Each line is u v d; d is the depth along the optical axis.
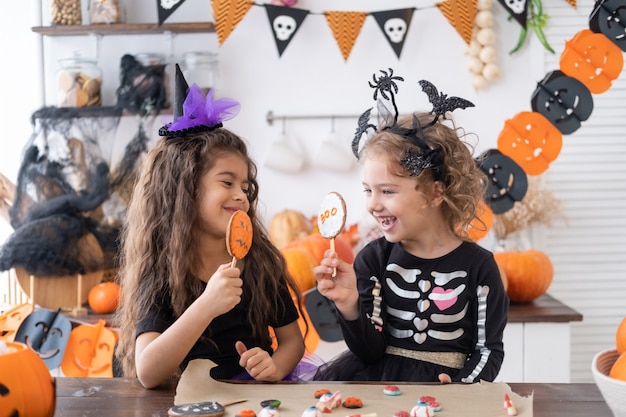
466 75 3.02
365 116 1.67
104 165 2.79
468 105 1.64
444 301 1.64
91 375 2.53
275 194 3.07
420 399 1.18
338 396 1.17
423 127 1.63
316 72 3.04
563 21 3.01
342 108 3.05
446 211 1.67
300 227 2.97
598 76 2.53
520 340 2.53
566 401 1.22
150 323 1.49
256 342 1.62
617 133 3.06
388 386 1.25
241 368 1.58
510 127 2.56
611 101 3.05
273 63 3.04
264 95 3.05
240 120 3.06
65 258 2.64
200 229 1.58
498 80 3.02
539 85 2.55
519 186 2.54
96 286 2.71
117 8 2.90
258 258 1.65
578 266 3.09
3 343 1.13
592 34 2.52
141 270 1.56
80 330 2.55
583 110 2.54
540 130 2.55
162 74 2.88
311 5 3.00
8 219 2.80
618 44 2.51
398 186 1.58
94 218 2.80
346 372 1.68
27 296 2.68
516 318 2.51
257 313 1.61
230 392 1.25
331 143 3.01
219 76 3.04
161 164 1.59
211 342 1.55
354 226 2.92
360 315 1.54
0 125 3.10
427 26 3.00
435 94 1.64
